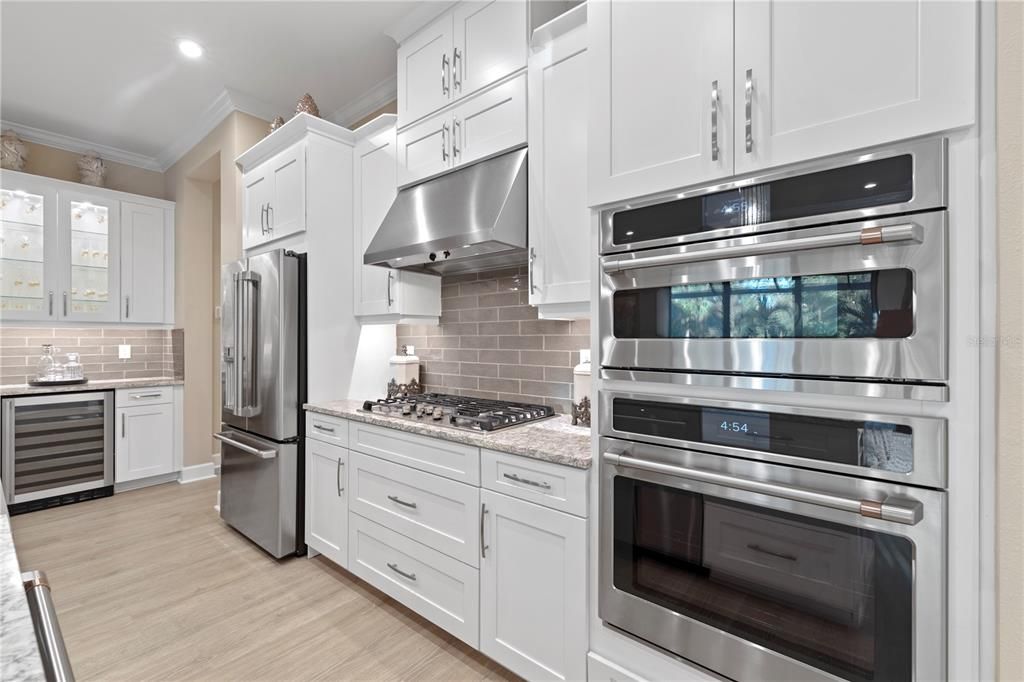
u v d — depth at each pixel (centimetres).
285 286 261
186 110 356
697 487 127
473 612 179
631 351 138
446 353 278
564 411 226
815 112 107
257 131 349
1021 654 83
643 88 135
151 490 387
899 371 98
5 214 347
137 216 408
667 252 131
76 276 377
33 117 365
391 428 213
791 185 111
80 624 206
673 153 129
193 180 419
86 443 362
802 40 109
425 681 174
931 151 95
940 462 95
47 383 359
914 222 96
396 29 252
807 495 106
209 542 289
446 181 222
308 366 268
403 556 208
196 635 199
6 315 345
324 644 194
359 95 335
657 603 134
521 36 193
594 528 147
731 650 122
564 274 177
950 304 94
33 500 339
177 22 257
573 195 175
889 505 97
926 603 97
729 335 122
